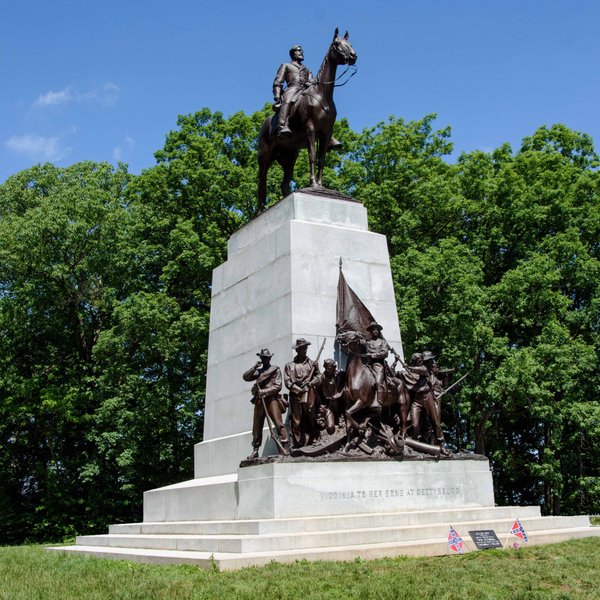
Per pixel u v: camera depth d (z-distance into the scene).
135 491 34.56
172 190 35.00
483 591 9.12
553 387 30.53
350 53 17.84
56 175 39.78
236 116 36.34
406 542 12.14
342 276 16.11
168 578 10.05
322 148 18.58
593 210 34.34
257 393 14.09
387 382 14.80
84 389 35.22
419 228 33.22
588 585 9.81
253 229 18.64
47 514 34.69
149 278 35.84
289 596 8.74
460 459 15.09
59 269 33.81
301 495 13.08
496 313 31.28
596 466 35.12
